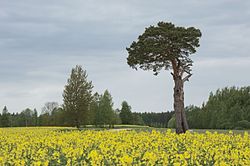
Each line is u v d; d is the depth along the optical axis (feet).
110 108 244.22
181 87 134.92
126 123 323.16
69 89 193.98
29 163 58.18
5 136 96.43
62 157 61.46
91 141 77.82
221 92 229.66
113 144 68.64
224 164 47.57
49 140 81.25
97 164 48.62
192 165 52.29
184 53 135.44
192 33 133.18
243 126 197.57
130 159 43.47
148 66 136.87
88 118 196.65
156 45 132.26
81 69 196.85
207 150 63.16
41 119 314.35
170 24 138.82
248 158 52.80
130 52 136.67
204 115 222.48
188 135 80.84
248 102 213.87
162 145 71.20
